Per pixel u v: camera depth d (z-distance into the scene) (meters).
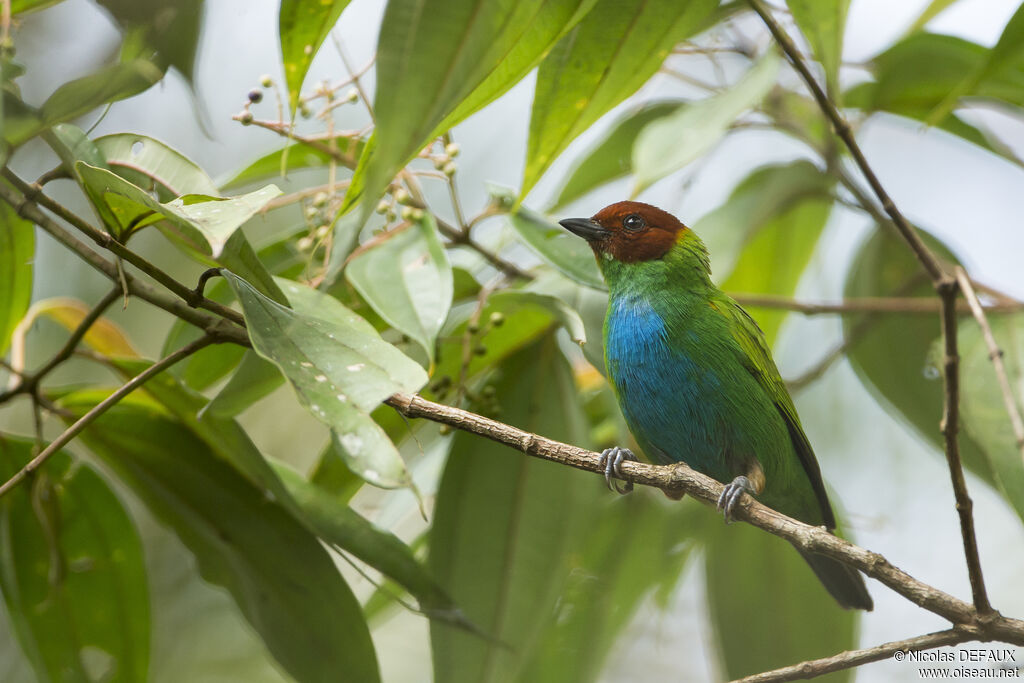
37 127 5.95
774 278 12.09
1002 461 8.00
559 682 10.41
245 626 12.41
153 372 6.46
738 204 10.68
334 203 8.03
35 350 11.89
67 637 8.58
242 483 8.30
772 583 10.62
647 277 9.24
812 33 7.91
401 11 4.72
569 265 8.47
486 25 4.83
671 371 8.95
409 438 8.76
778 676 6.18
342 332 6.29
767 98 10.77
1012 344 8.88
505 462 8.74
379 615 9.98
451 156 8.30
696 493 6.61
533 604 8.48
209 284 8.82
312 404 5.78
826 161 10.61
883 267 11.22
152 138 6.94
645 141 8.98
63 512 8.41
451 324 8.88
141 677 8.72
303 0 5.88
